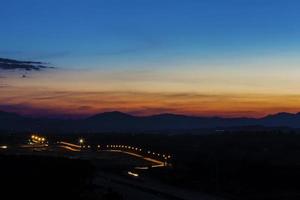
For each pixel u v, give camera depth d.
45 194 75.62
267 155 194.62
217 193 116.50
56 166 87.62
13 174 78.88
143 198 102.00
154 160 192.38
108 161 180.62
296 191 120.06
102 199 85.12
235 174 141.25
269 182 129.12
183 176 139.25
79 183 88.00
